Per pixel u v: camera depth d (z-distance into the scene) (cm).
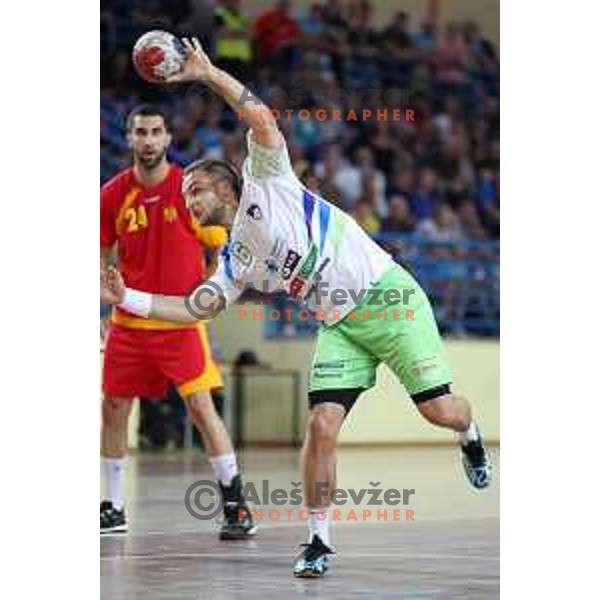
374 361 1067
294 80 3069
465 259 2933
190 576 1027
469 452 1132
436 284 2903
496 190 3195
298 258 1047
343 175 2952
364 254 1052
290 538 1258
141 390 1288
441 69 3306
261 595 941
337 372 1046
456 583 997
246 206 1048
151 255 1272
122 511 1305
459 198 3144
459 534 1294
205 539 1248
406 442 2736
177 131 2752
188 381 1265
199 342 1274
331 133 3039
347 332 1054
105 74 2753
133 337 1273
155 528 1331
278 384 2756
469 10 3397
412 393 1070
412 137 3155
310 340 2783
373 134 3097
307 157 2975
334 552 1083
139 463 2200
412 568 1071
